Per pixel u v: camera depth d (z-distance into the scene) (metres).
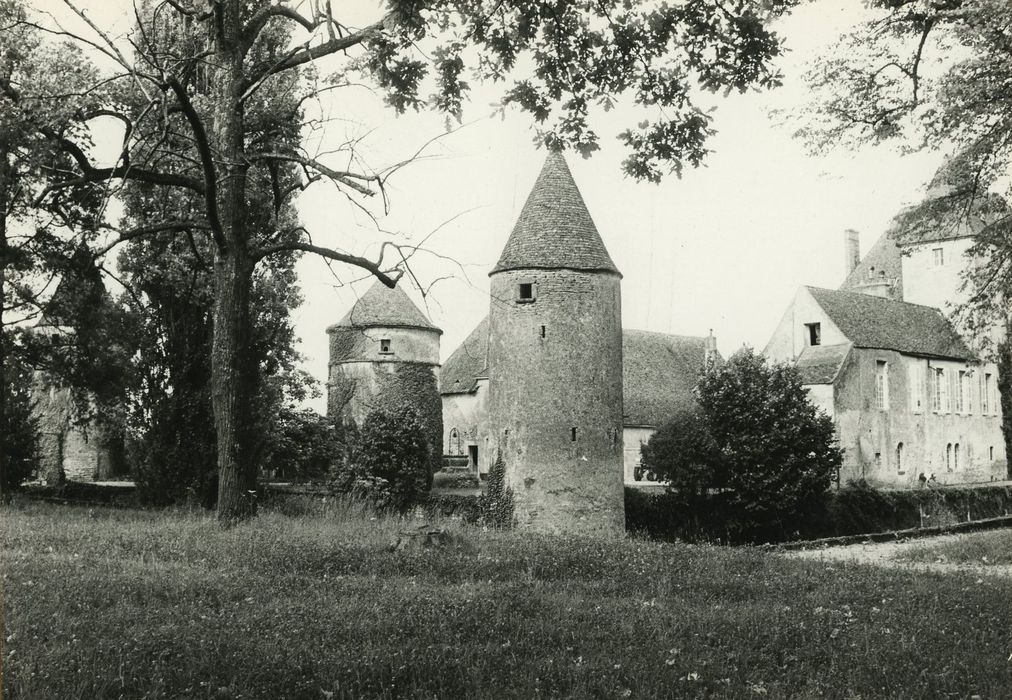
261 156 19.84
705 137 12.48
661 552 17.33
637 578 13.86
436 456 55.00
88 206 21.81
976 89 17.06
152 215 28.78
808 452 36.81
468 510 34.22
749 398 35.94
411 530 17.06
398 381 54.72
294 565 14.00
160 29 21.31
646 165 12.64
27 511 23.59
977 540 25.30
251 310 30.61
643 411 50.12
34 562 12.78
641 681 7.96
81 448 51.53
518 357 34.19
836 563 17.64
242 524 18.91
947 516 43.78
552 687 7.75
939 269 60.69
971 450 57.62
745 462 35.22
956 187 20.77
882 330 51.97
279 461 41.03
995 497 47.25
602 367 34.34
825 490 38.28
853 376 48.88
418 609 10.33
